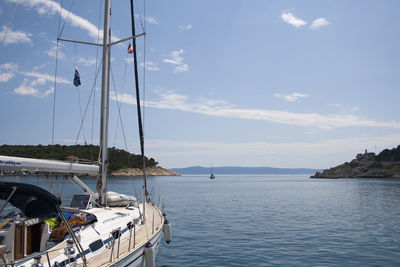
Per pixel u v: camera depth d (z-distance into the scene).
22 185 6.97
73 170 11.23
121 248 10.36
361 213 35.44
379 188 92.75
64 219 7.82
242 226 26.80
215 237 22.25
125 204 16.06
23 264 7.63
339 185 117.62
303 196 62.44
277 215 33.69
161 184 118.81
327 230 24.81
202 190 84.25
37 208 8.06
